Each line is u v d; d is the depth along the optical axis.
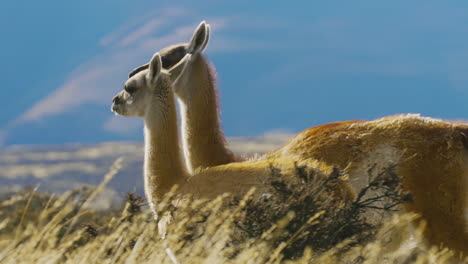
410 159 34.97
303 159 35.28
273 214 29.80
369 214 33.47
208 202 31.81
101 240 32.38
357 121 37.62
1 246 31.55
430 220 34.38
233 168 33.00
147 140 35.84
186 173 35.34
